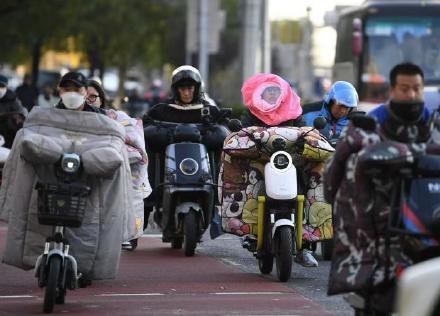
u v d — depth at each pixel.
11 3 75.44
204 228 28.34
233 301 21.02
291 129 23.50
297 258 24.34
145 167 24.83
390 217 14.73
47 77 102.62
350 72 60.47
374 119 15.15
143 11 96.75
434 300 12.81
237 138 23.53
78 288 22.36
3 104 37.91
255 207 23.84
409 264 14.69
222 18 60.06
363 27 59.25
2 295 21.48
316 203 23.81
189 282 23.55
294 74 118.12
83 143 19.09
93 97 25.80
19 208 19.36
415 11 59.03
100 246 19.48
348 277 14.90
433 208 14.55
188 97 28.62
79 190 18.55
